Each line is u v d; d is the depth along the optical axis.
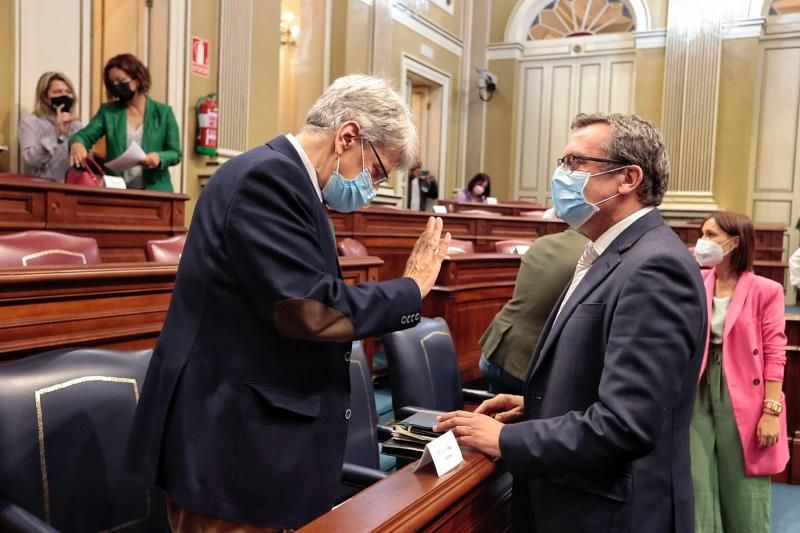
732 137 9.70
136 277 2.22
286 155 1.28
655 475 1.31
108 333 2.14
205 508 1.18
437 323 2.62
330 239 1.30
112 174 4.75
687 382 1.33
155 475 1.21
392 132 1.31
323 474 1.26
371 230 5.55
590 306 1.35
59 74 4.85
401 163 1.36
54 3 5.54
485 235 6.70
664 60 10.12
